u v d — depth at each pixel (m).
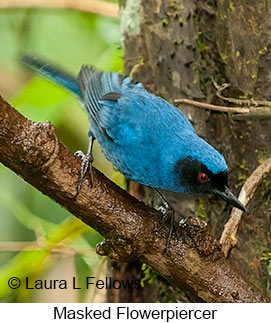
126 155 10.68
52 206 14.56
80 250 12.90
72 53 14.76
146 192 12.26
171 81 11.52
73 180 9.18
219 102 11.19
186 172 10.06
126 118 10.70
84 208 9.31
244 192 10.45
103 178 9.48
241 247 11.04
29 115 12.91
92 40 14.75
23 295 13.09
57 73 12.34
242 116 10.76
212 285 9.35
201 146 10.06
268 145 10.87
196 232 9.38
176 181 10.28
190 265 9.34
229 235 10.35
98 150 14.52
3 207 14.34
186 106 11.34
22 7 13.86
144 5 11.73
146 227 9.39
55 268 13.38
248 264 10.98
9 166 9.00
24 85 14.37
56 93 12.97
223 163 9.99
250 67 10.91
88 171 9.32
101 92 11.66
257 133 10.91
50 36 14.82
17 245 12.81
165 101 10.88
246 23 10.85
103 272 12.52
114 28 14.58
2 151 8.80
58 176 9.08
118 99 11.05
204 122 11.24
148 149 10.33
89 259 12.92
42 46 14.79
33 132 8.84
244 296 9.34
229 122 11.12
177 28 11.26
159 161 10.27
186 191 10.42
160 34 11.52
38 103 12.97
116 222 9.34
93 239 13.94
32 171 8.95
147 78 12.02
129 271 12.14
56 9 13.99
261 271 10.88
